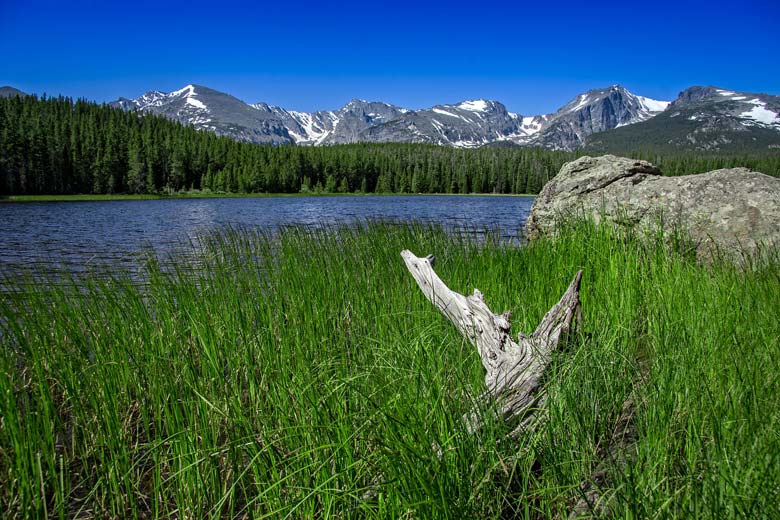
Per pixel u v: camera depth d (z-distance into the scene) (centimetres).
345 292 569
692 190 705
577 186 866
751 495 179
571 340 335
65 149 7394
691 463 211
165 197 7706
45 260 1253
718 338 322
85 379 357
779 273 483
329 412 271
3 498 277
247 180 9244
